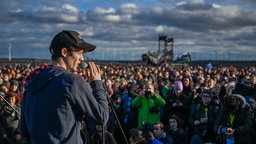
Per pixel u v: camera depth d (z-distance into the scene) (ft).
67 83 7.59
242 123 19.31
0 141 22.81
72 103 7.57
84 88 7.70
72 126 7.68
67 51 8.13
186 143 23.65
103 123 7.97
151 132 22.89
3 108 23.04
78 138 7.76
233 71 72.38
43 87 7.78
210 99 24.58
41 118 7.62
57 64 8.16
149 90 28.91
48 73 7.86
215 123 20.80
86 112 7.73
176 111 28.99
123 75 58.95
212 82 36.09
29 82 8.08
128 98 30.60
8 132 23.07
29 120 7.96
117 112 30.50
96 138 18.99
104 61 189.16
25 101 8.27
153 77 45.78
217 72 76.79
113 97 33.53
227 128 19.01
